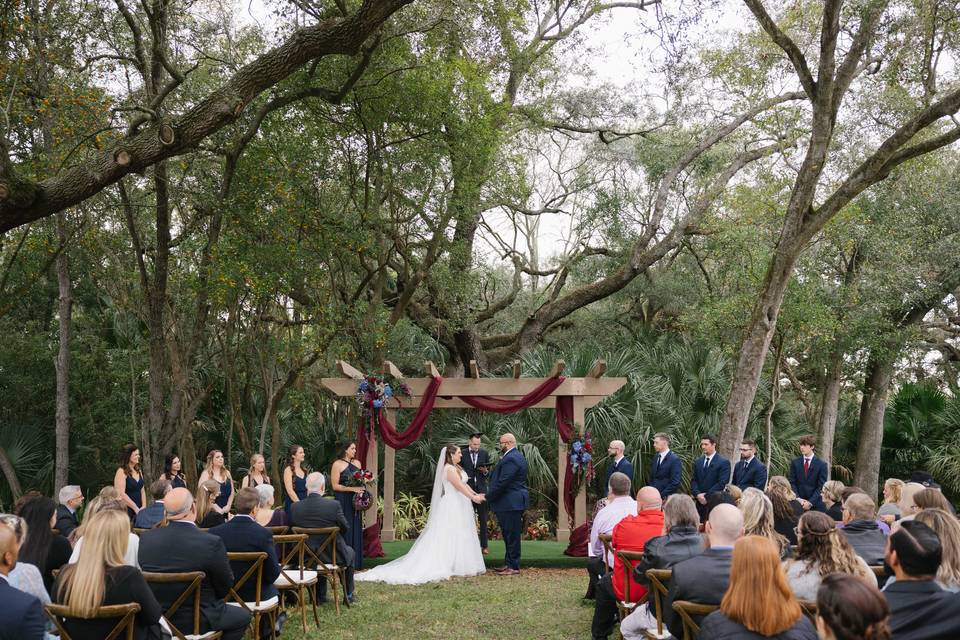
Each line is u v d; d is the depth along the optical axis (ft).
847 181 38.34
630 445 45.80
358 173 42.93
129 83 41.57
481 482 36.40
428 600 27.22
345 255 41.70
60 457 43.27
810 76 38.60
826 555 14.01
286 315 46.91
